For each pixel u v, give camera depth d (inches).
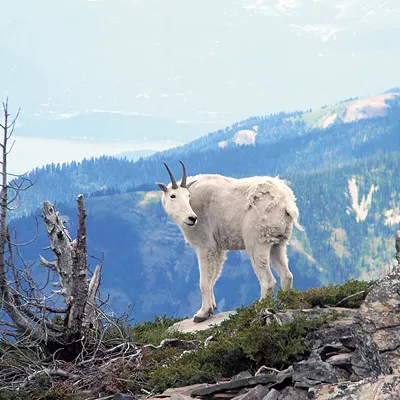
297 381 381.1
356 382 349.7
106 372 492.4
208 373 452.4
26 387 477.4
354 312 489.4
